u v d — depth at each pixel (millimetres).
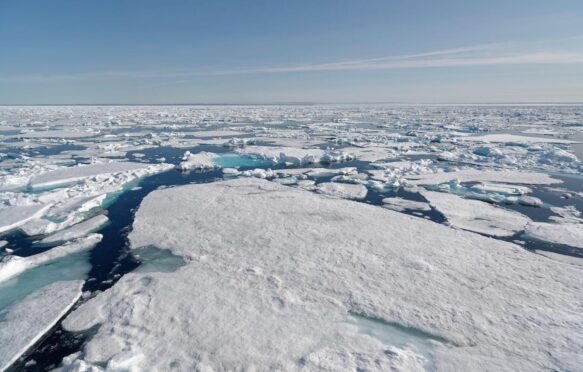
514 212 17500
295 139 45406
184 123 70500
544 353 7809
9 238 15141
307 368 7449
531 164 29203
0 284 11359
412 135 48938
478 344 8148
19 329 9055
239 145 40062
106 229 15719
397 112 113062
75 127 60781
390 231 14453
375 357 7750
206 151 36844
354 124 67812
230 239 13836
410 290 10195
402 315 9148
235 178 25031
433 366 7551
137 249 13367
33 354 8406
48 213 17734
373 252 12555
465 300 9711
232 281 10773
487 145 39031
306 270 11359
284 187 21641
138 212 17234
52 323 9289
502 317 9000
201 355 7871
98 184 22500
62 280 11539
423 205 18656
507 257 12180
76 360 7832
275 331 8578
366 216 16266
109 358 7910
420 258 12094
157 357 7855
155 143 42188
